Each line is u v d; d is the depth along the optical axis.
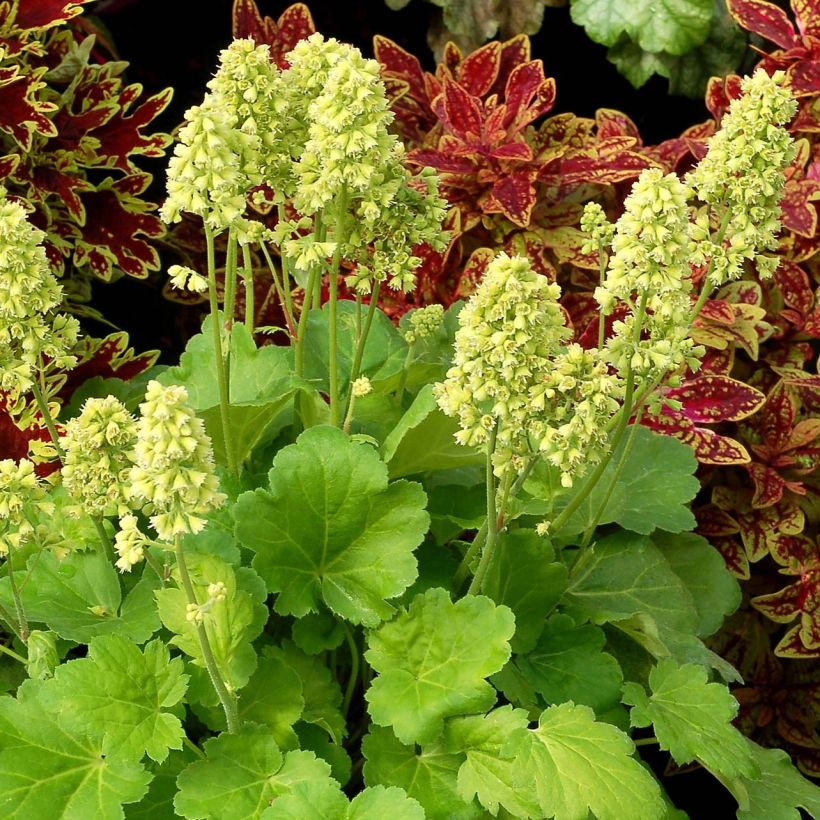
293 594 0.94
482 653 0.91
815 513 1.20
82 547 0.95
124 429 0.86
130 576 0.96
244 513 0.94
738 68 1.55
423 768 0.91
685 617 1.02
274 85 0.91
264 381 1.01
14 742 0.87
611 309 0.89
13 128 1.13
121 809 0.86
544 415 0.87
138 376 1.16
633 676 1.00
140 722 0.87
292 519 0.94
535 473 1.01
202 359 1.03
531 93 1.26
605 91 1.67
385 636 0.93
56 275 1.18
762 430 1.20
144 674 0.88
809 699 1.18
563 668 0.96
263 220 1.33
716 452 1.15
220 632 0.90
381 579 0.94
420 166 1.27
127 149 1.20
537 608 0.97
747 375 1.24
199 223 1.35
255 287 1.31
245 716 0.91
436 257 1.22
